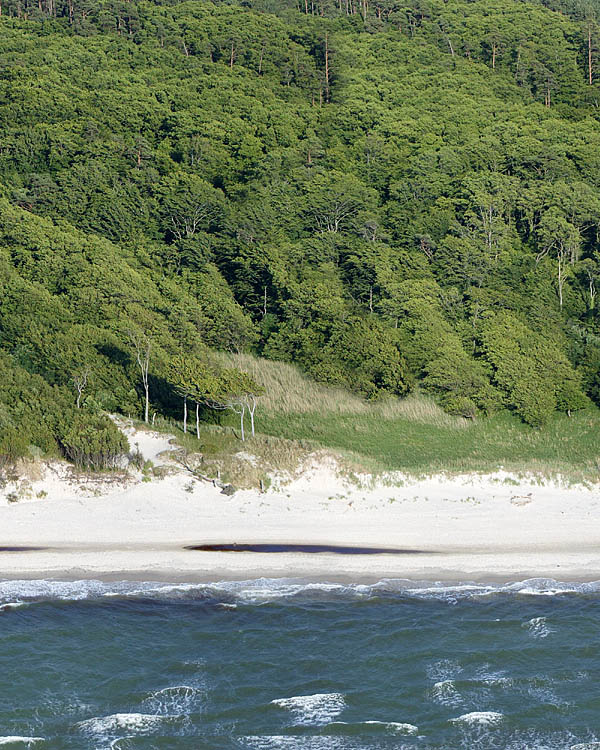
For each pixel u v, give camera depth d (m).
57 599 58.16
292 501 79.31
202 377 93.81
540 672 49.03
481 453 99.19
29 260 138.12
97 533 71.19
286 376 119.69
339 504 78.94
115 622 55.00
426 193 172.12
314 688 47.56
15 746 42.19
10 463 80.44
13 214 149.50
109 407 100.00
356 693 47.06
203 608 57.19
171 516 75.50
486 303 136.62
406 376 115.81
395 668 49.62
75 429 83.88
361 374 117.19
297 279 142.88
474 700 46.28
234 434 94.44
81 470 81.81
